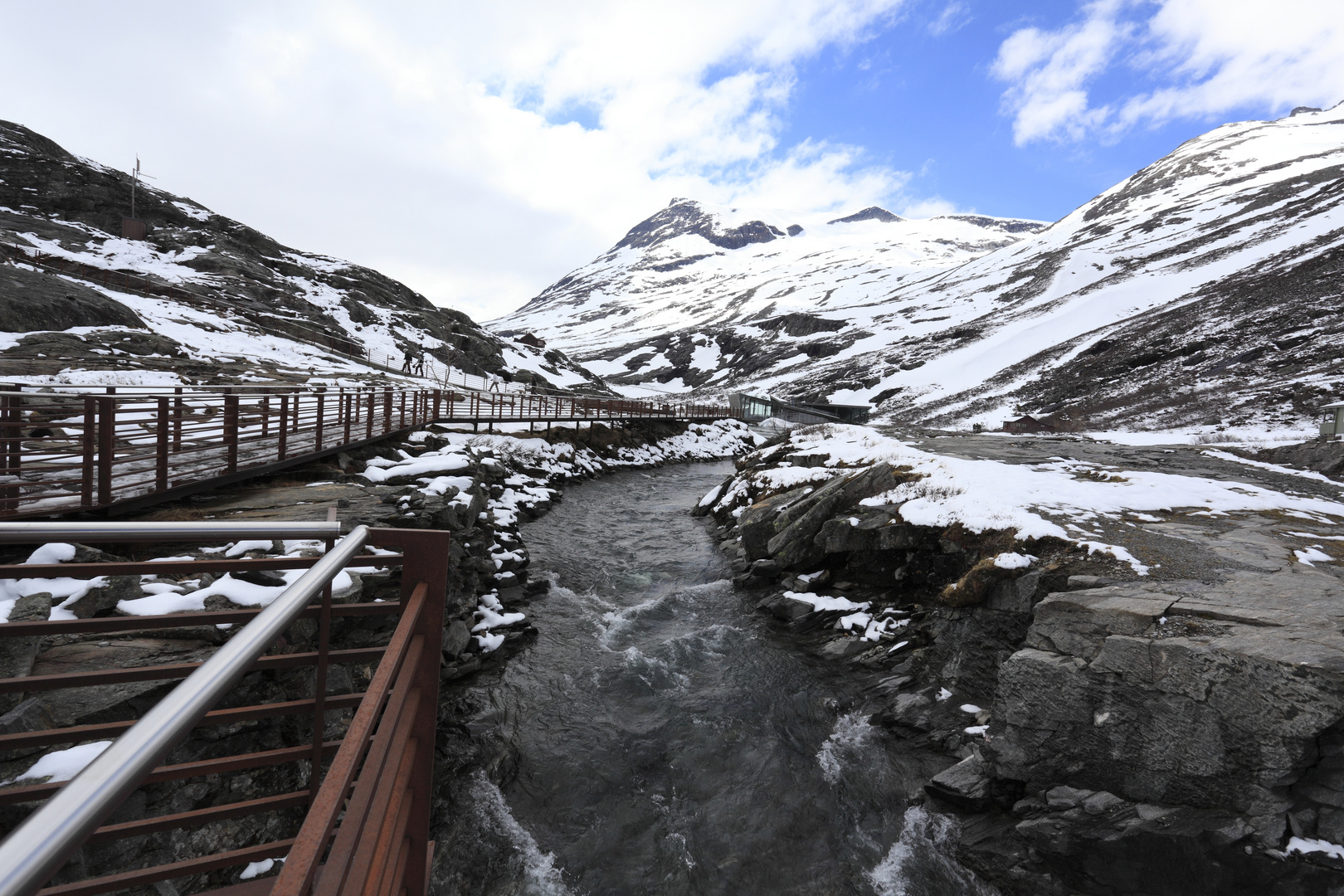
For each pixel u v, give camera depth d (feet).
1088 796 21.39
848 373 330.54
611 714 29.94
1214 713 19.30
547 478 80.48
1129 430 151.02
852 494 46.83
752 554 50.19
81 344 76.54
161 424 29.07
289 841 8.87
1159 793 20.20
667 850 22.62
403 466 40.70
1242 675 18.90
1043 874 20.77
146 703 15.11
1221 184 601.62
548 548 52.80
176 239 186.39
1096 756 21.57
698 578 48.75
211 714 8.32
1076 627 23.45
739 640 38.06
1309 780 17.78
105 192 192.13
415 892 8.34
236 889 8.79
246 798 17.35
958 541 36.42
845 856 22.40
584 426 110.52
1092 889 20.07
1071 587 27.27
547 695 30.91
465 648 31.89
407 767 8.16
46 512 23.85
